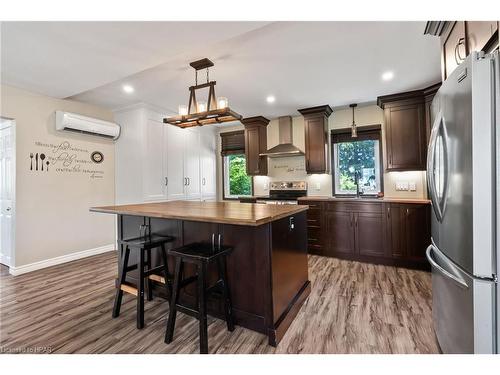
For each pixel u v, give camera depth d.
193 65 2.73
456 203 1.38
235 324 2.05
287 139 4.86
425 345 1.76
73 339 1.89
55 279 3.10
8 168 3.48
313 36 2.26
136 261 2.75
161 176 4.44
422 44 2.40
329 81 3.25
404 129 3.62
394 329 1.96
